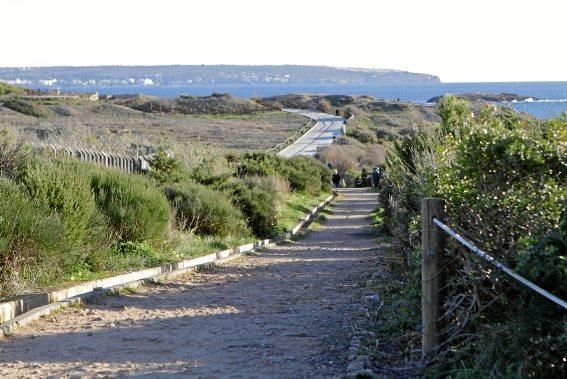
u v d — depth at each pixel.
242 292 13.73
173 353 8.37
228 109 125.06
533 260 6.42
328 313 10.99
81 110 95.62
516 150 7.07
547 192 6.98
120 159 26.20
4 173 15.85
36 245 12.18
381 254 17.39
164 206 18.86
